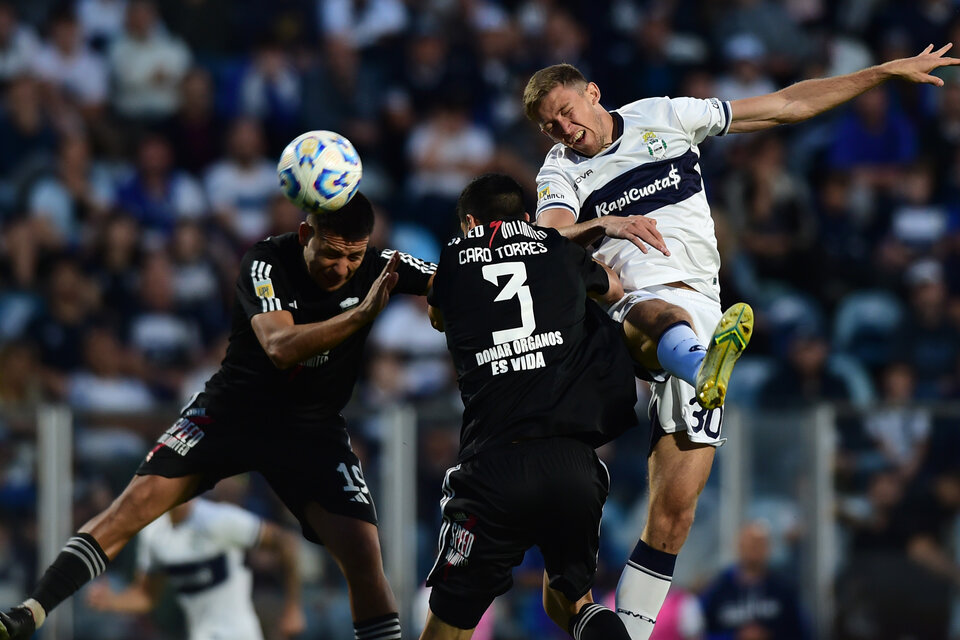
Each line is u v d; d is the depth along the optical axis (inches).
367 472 1395.2
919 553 1435.8
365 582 839.7
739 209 1910.7
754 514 1422.2
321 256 794.2
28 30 2087.8
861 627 1421.0
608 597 1392.7
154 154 1948.8
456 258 788.0
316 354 773.3
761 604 1400.1
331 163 759.7
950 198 1991.9
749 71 2087.8
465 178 1988.2
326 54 2080.5
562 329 765.9
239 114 2055.9
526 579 1393.9
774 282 1879.9
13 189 1900.8
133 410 1384.1
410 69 2089.1
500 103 2069.4
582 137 815.7
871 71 829.2
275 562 1374.3
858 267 1904.5
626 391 768.3
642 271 819.4
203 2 2177.7
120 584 1362.0
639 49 2113.7
